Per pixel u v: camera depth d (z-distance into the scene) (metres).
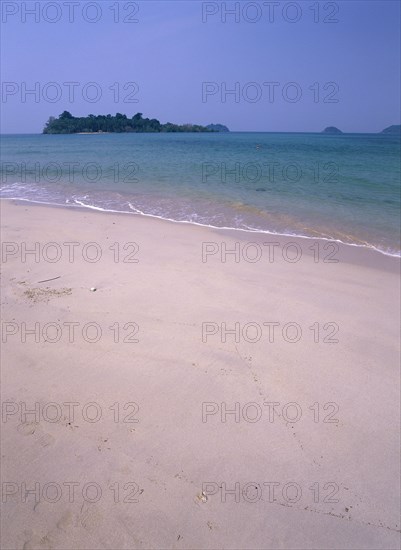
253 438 3.63
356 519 2.99
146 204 12.11
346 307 5.86
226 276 6.87
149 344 4.91
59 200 12.98
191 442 3.58
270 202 12.07
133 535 2.87
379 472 3.33
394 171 19.00
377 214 10.67
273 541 2.85
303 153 32.34
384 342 5.00
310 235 9.14
